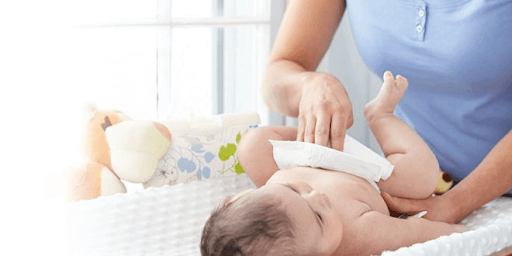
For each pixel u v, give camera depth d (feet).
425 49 4.18
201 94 7.77
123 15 6.88
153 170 5.15
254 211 3.44
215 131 5.38
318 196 3.58
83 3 6.38
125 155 5.19
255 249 3.37
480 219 3.92
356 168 4.01
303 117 4.15
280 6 7.89
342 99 4.04
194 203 4.41
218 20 7.64
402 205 3.89
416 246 3.02
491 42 3.84
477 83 4.02
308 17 4.74
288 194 3.53
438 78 4.20
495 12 3.77
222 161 5.34
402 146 4.09
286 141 4.19
